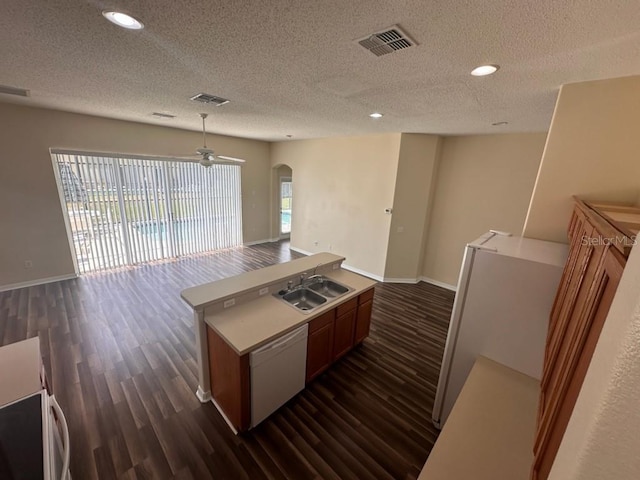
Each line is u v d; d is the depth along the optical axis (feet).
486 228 15.48
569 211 7.22
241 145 21.76
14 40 5.54
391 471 6.30
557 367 3.69
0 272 13.47
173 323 11.64
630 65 5.63
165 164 18.24
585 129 6.78
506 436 4.76
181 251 20.47
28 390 4.58
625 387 1.15
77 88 8.87
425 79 7.00
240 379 6.45
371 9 4.22
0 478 3.02
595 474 1.28
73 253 15.53
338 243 20.01
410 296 15.79
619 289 1.56
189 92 9.04
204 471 6.10
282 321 7.45
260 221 24.85
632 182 6.49
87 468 6.06
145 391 8.14
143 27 4.97
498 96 8.04
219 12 4.46
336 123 13.43
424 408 8.09
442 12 4.20
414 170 15.99
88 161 15.16
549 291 5.85
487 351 6.73
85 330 10.96
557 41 4.85
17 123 12.61
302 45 5.49
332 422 7.47
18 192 13.26
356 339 10.45
